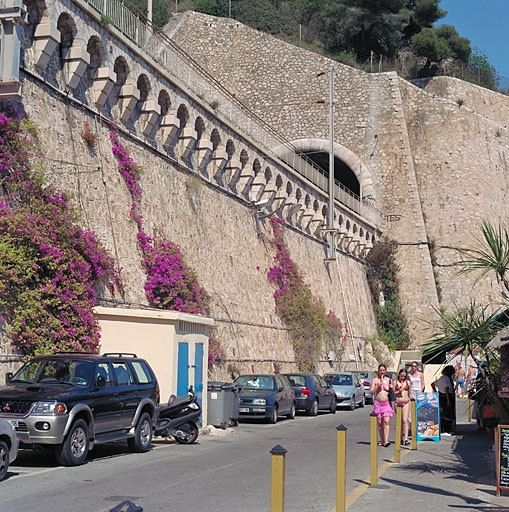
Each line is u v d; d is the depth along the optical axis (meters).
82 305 19.92
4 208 18.64
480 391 20.39
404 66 79.56
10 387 13.91
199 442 18.98
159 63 27.97
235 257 35.00
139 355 20.19
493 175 64.06
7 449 11.91
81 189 22.89
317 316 42.50
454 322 17.62
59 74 22.61
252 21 83.06
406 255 60.06
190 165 31.47
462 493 11.59
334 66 64.12
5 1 18.70
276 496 6.18
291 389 29.08
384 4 79.88
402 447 18.56
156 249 26.75
